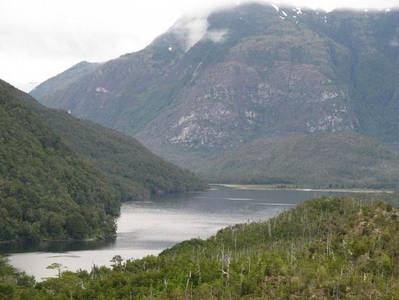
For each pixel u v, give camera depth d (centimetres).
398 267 19812
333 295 17588
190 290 19600
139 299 19612
